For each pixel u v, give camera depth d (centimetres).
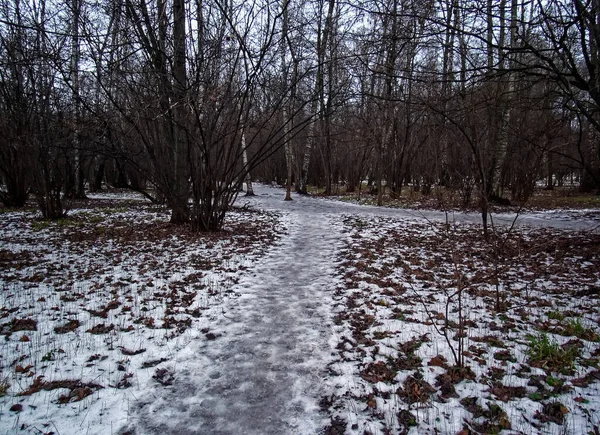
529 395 329
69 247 903
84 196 2214
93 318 498
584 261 743
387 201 2173
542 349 390
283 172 4406
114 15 866
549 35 557
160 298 570
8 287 611
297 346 436
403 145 2341
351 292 604
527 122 1128
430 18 552
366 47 689
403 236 1055
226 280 664
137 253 848
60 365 388
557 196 2330
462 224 1278
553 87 672
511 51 569
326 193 2848
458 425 300
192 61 895
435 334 451
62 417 313
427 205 1898
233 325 490
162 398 342
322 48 955
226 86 970
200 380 371
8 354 406
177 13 902
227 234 1069
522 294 574
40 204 1338
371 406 327
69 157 1343
